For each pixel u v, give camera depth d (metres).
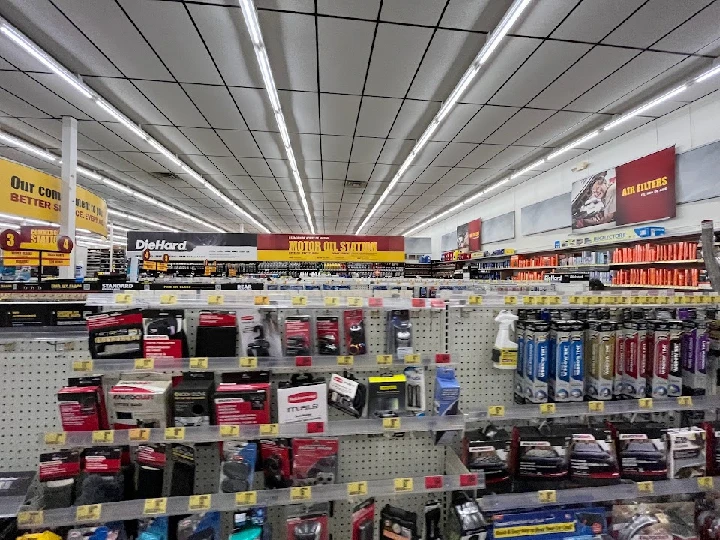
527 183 10.62
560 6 3.64
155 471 1.57
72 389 1.55
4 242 4.49
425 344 1.94
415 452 1.98
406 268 14.09
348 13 3.79
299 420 1.63
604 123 6.49
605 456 1.72
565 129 6.84
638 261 6.13
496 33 3.85
